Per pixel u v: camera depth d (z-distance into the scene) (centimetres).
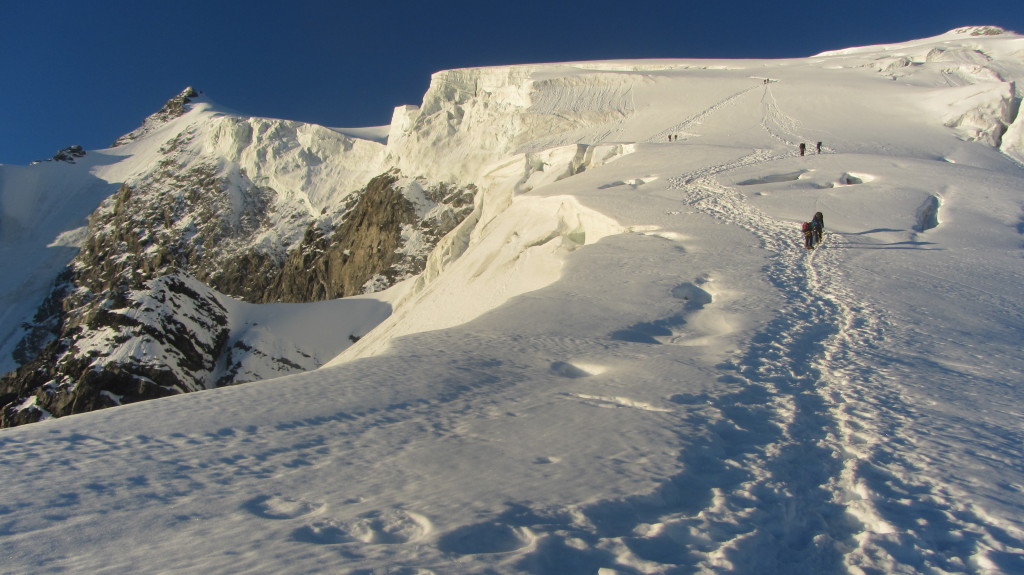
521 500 615
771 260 2289
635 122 7612
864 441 805
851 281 1988
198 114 18150
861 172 3906
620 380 1084
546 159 6056
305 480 690
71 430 869
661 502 625
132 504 627
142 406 985
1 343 11500
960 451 764
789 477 699
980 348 1322
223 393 1052
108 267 11825
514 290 3500
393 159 10169
